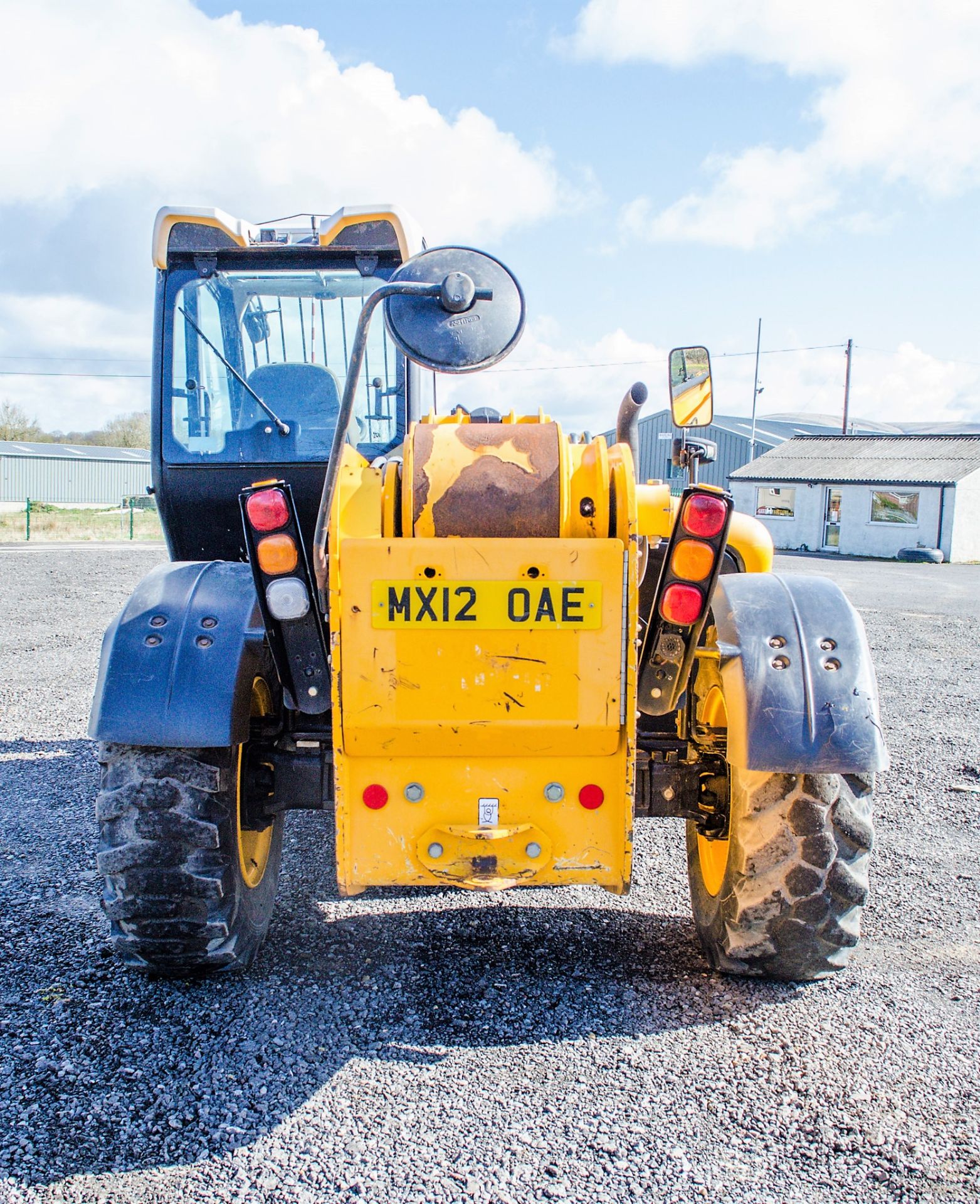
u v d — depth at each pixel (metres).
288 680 2.77
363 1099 2.58
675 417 3.63
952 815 5.14
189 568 3.21
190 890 2.91
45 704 7.54
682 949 3.50
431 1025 2.95
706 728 3.17
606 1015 3.02
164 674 2.85
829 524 34.41
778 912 2.97
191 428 4.50
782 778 2.90
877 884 4.15
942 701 8.23
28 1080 2.64
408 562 2.59
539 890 4.07
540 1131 2.45
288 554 2.62
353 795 2.74
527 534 2.67
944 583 21.38
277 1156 2.36
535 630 2.61
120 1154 2.36
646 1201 2.22
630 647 2.64
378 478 2.81
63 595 14.72
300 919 3.74
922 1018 3.02
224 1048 2.80
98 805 2.92
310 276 4.47
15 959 3.35
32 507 40.59
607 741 2.69
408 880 2.74
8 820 4.81
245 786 3.12
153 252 4.41
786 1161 2.36
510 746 2.68
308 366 4.48
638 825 4.98
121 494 54.12
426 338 2.54
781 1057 2.79
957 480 30.48
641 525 2.88
